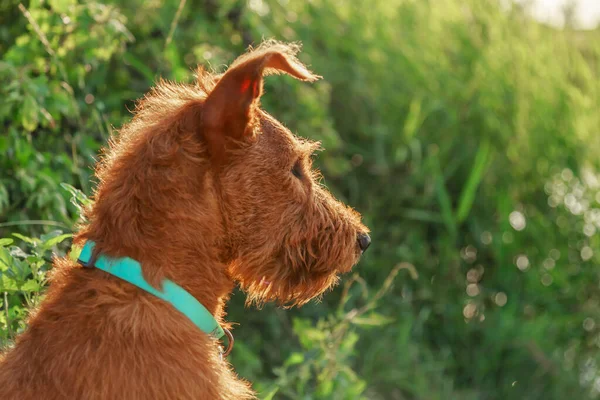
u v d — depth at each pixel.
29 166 4.67
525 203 8.57
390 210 8.05
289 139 3.47
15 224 4.46
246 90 3.16
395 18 9.05
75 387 2.88
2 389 2.95
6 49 5.48
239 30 6.88
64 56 5.28
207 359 3.10
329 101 8.13
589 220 8.51
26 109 4.57
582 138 8.84
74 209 4.78
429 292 7.71
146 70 5.98
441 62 8.74
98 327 2.98
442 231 8.12
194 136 3.23
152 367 2.94
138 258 3.13
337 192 7.68
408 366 7.03
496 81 8.66
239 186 3.30
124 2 6.25
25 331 3.21
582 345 8.05
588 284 8.33
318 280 3.57
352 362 6.96
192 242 3.21
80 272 3.18
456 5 9.18
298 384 5.53
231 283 3.48
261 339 6.55
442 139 8.44
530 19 9.24
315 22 8.55
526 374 7.66
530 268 8.23
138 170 3.20
